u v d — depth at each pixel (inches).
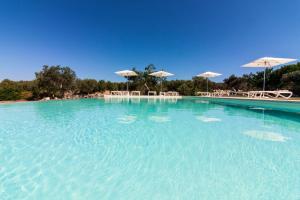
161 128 190.5
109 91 918.4
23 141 140.8
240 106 426.9
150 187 76.4
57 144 134.0
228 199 68.0
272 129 186.4
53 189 73.7
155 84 898.7
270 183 79.6
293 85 565.0
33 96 685.9
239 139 149.6
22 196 68.8
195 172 90.4
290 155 113.5
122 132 173.0
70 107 392.8
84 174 87.4
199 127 195.6
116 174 87.9
